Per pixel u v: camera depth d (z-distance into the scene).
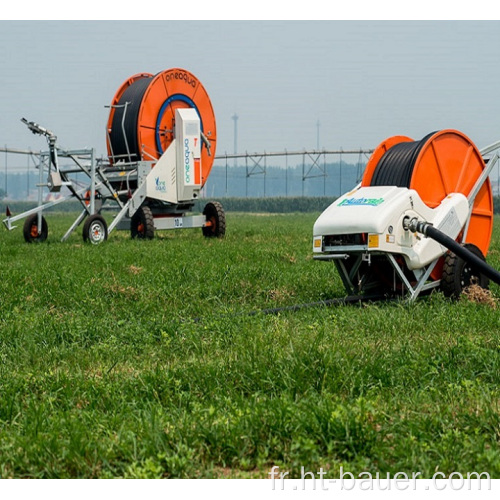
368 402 7.01
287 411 6.80
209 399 7.78
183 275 16.52
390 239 12.62
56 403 7.80
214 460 6.45
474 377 8.31
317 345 8.93
